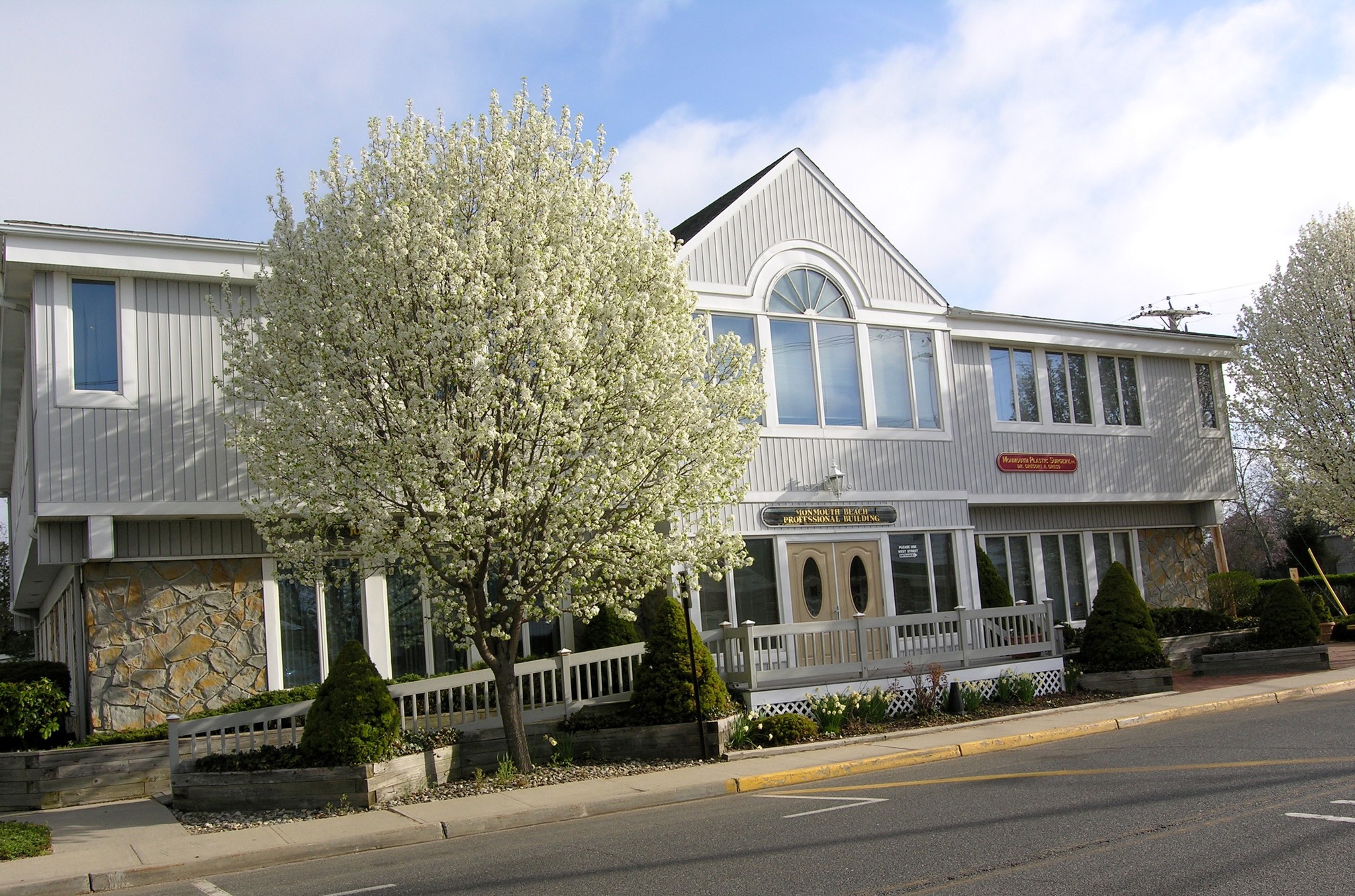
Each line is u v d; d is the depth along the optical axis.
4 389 19.98
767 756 14.58
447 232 12.54
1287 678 20.17
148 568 15.12
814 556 19.47
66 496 14.52
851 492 20.05
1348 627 27.27
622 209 14.25
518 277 12.48
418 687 14.27
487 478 12.66
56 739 14.36
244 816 12.04
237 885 9.07
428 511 11.83
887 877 7.59
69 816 12.55
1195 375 27.06
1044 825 9.07
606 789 12.52
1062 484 23.84
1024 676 18.48
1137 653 19.52
